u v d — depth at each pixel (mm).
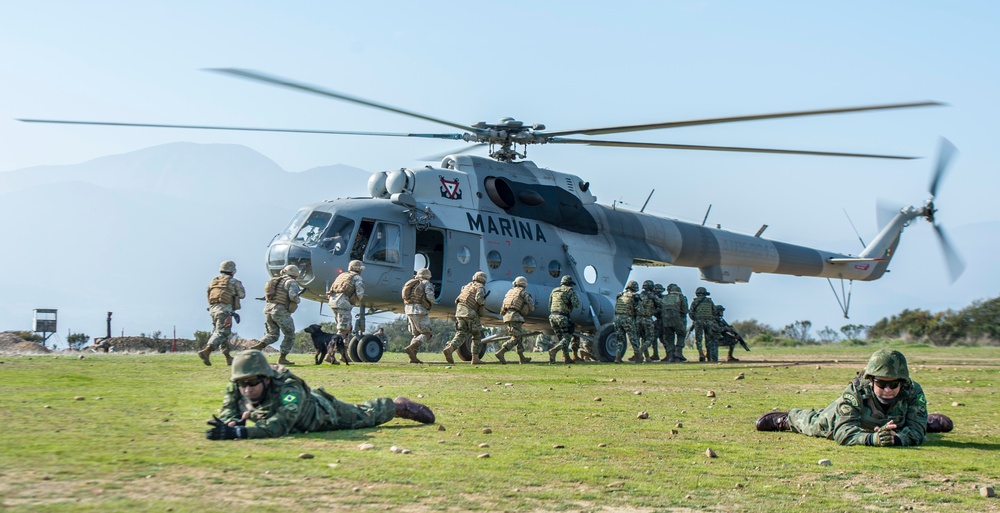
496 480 5910
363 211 21062
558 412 9930
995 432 8750
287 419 7473
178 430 7730
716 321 23734
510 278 22906
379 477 5859
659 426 8898
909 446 7758
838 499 5660
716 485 5988
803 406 10891
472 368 18328
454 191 22344
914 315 43375
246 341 27031
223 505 4957
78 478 5543
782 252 30828
